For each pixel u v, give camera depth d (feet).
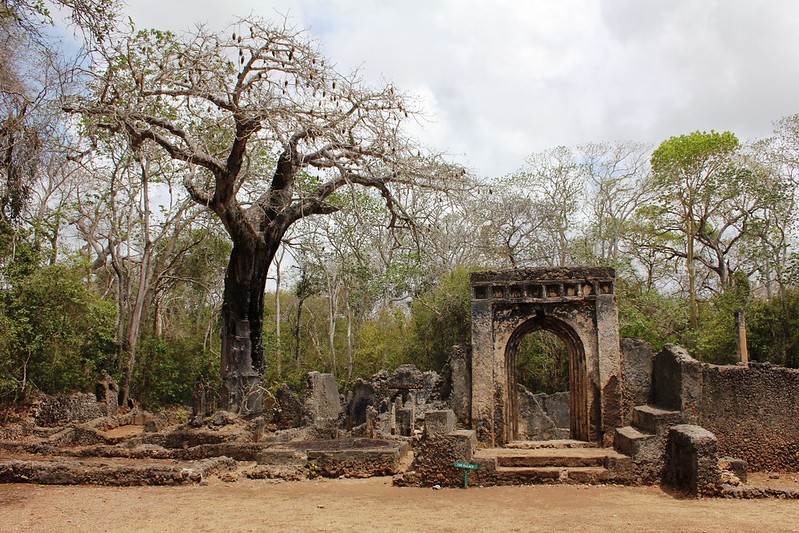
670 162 141.49
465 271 133.18
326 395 110.52
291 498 47.80
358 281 147.43
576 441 57.57
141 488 53.16
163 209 136.67
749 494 44.93
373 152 95.14
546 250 143.84
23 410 103.04
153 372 142.00
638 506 42.39
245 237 97.91
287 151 93.45
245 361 98.07
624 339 60.23
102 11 51.47
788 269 110.32
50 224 122.62
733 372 60.90
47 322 106.11
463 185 98.78
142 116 88.22
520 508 42.39
